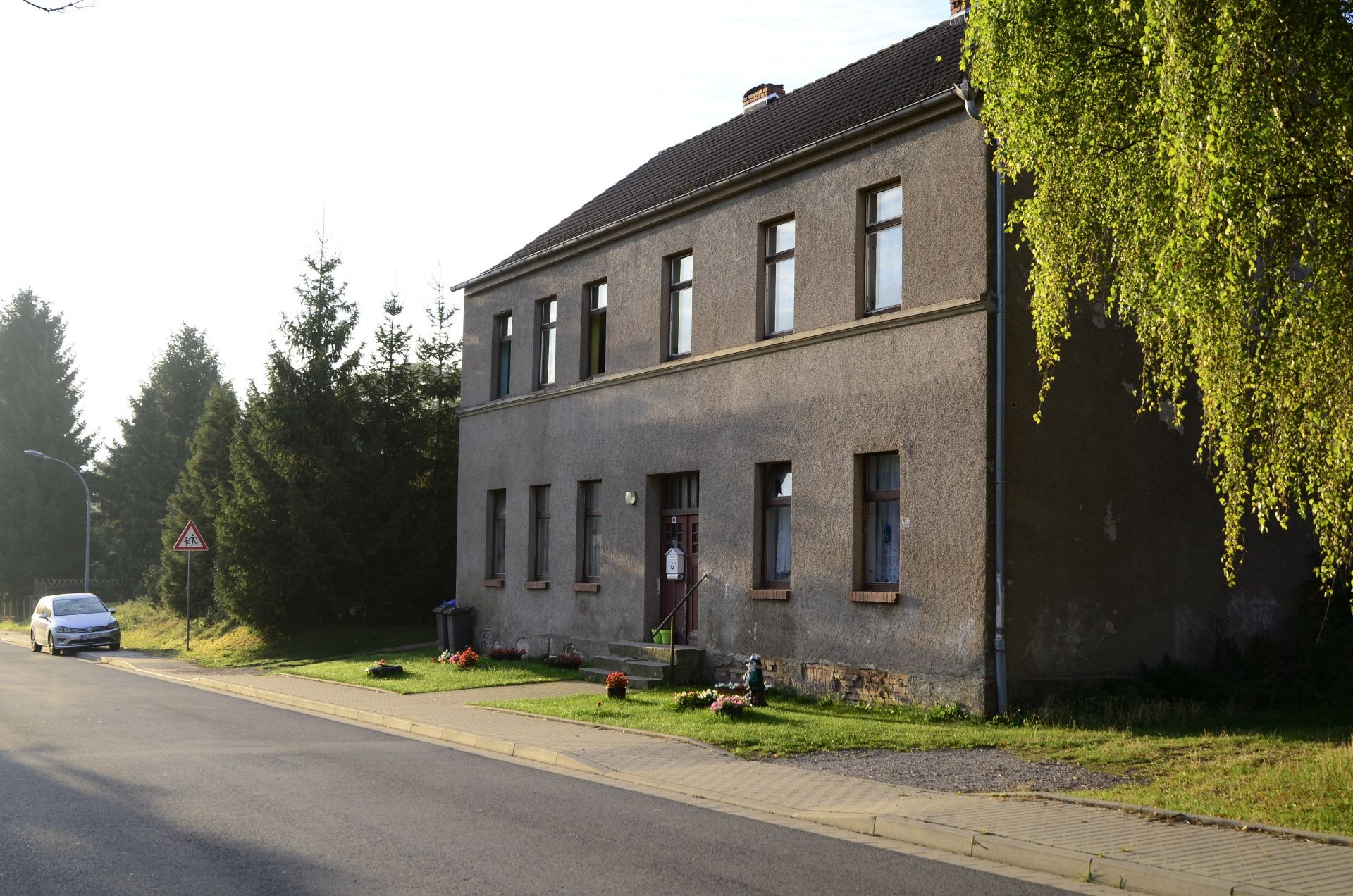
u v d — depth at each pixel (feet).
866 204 51.24
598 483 69.56
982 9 32.71
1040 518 44.93
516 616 75.46
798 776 32.68
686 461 60.18
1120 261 32.17
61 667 84.99
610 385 67.15
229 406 119.75
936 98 45.88
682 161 74.95
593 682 59.21
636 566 63.77
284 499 89.40
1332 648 47.70
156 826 26.22
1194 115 24.89
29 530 185.06
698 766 34.30
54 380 197.67
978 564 43.68
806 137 54.95
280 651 86.48
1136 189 29.68
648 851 23.93
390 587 93.66
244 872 21.86
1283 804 27.22
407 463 95.35
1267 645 51.11
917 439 46.73
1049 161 31.91
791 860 23.34
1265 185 24.90
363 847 24.07
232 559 88.22
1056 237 32.50
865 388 49.44
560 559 71.10
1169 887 20.89
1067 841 23.79
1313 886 20.21
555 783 32.76
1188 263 25.91
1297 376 25.75
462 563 82.64
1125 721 41.39
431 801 29.55
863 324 49.34
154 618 127.34
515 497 76.69
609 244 68.64
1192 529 49.98
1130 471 47.96
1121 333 48.32
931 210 47.03
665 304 63.67
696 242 61.05
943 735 38.93
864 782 31.65
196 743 40.96
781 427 53.98
